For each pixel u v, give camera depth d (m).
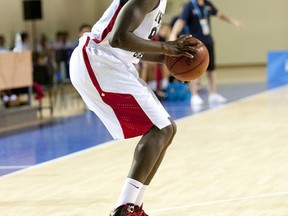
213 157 9.24
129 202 5.05
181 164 8.77
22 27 25.25
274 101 16.33
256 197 6.68
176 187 7.30
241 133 11.49
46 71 16.41
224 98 17.78
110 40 4.80
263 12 28.62
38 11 22.12
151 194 6.99
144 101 5.06
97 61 5.11
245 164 8.59
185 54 4.97
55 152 10.44
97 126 13.57
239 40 29.09
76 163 9.27
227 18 16.81
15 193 7.39
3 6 24.58
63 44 24.23
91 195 7.11
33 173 8.62
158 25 5.14
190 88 18.33
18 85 14.80
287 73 22.67
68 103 19.03
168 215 6.07
